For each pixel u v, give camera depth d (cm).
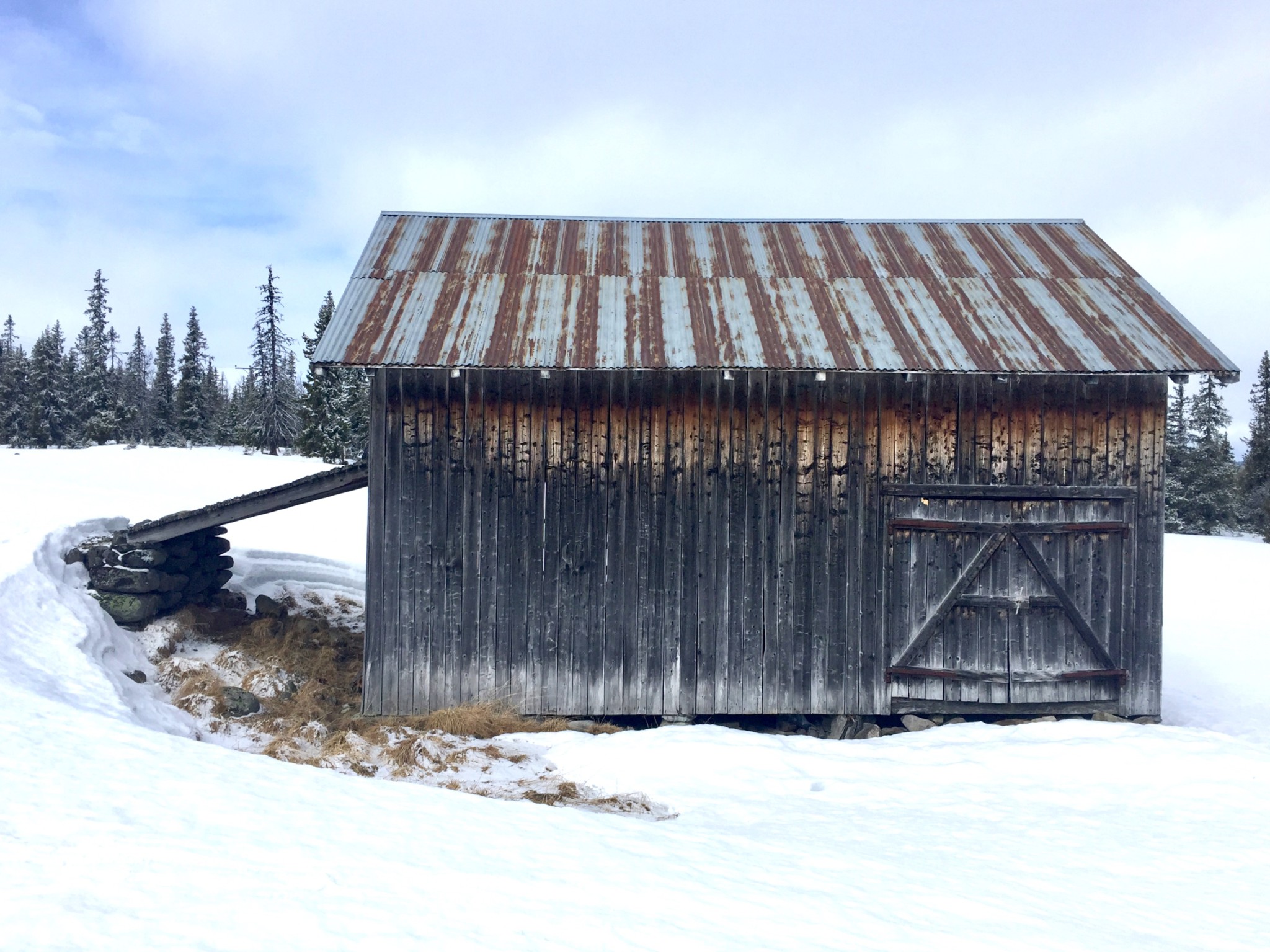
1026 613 1032
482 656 1006
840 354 984
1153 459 1035
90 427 5712
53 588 1063
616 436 1015
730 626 1017
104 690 878
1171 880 538
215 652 1162
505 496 1009
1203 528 5422
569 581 1011
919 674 1020
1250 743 962
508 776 806
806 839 598
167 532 1152
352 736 889
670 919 413
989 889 505
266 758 666
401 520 1005
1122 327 1059
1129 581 1037
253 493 1120
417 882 430
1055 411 1031
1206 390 5822
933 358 981
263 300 5762
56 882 397
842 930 421
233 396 7456
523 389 1011
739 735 916
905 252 1264
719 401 1020
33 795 507
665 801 726
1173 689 1322
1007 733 931
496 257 1202
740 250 1262
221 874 420
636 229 1338
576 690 1009
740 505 1019
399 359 944
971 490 1023
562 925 393
